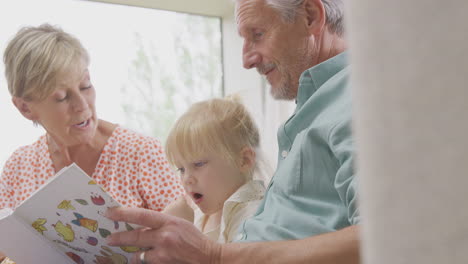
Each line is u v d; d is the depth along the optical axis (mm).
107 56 2762
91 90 1723
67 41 1670
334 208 869
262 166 1338
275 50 1123
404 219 116
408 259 116
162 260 812
